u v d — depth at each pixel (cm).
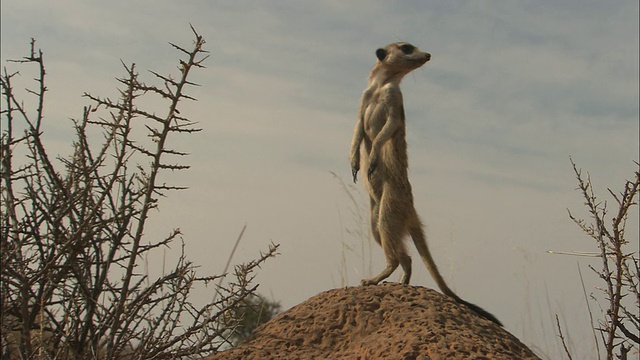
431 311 459
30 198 374
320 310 470
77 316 386
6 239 360
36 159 389
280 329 462
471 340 420
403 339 418
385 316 456
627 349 392
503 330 469
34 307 373
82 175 380
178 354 396
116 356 381
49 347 389
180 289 387
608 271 393
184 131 387
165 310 389
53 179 387
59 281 377
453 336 422
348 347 443
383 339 428
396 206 652
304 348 446
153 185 386
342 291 489
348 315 461
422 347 409
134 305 382
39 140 376
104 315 392
